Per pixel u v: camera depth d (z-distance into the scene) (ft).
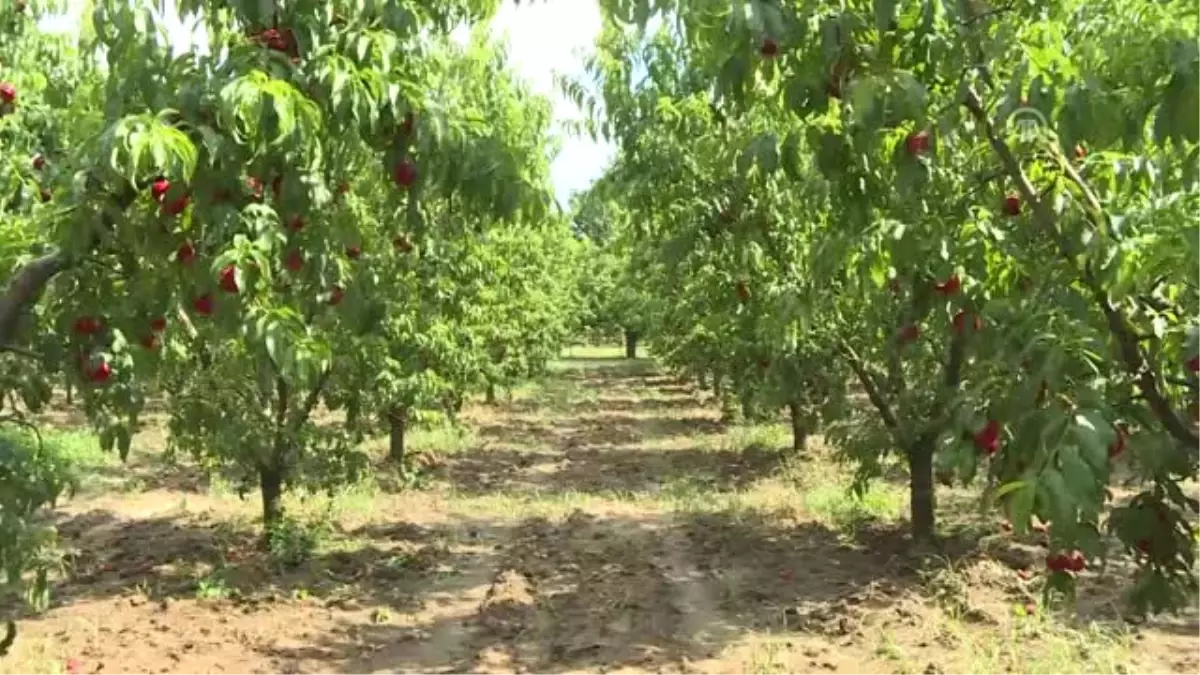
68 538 26.73
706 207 26.58
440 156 9.73
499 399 68.49
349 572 24.00
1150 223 7.32
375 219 19.33
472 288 37.09
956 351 20.92
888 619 19.38
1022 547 24.03
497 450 45.98
